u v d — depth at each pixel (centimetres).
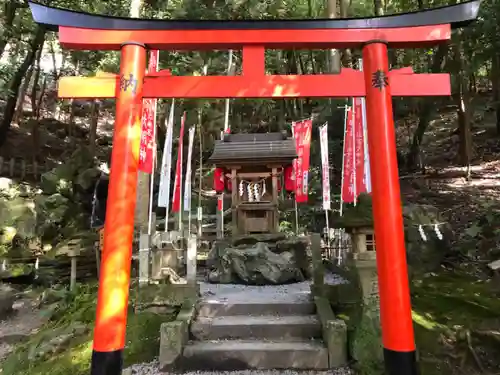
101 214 1314
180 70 1252
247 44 401
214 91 395
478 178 1233
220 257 800
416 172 1452
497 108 1580
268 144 937
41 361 513
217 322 518
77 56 1555
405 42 392
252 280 738
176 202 853
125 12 1187
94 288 781
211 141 1741
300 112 1803
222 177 920
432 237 692
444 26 389
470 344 402
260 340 497
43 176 1308
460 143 1425
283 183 998
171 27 397
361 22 395
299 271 771
